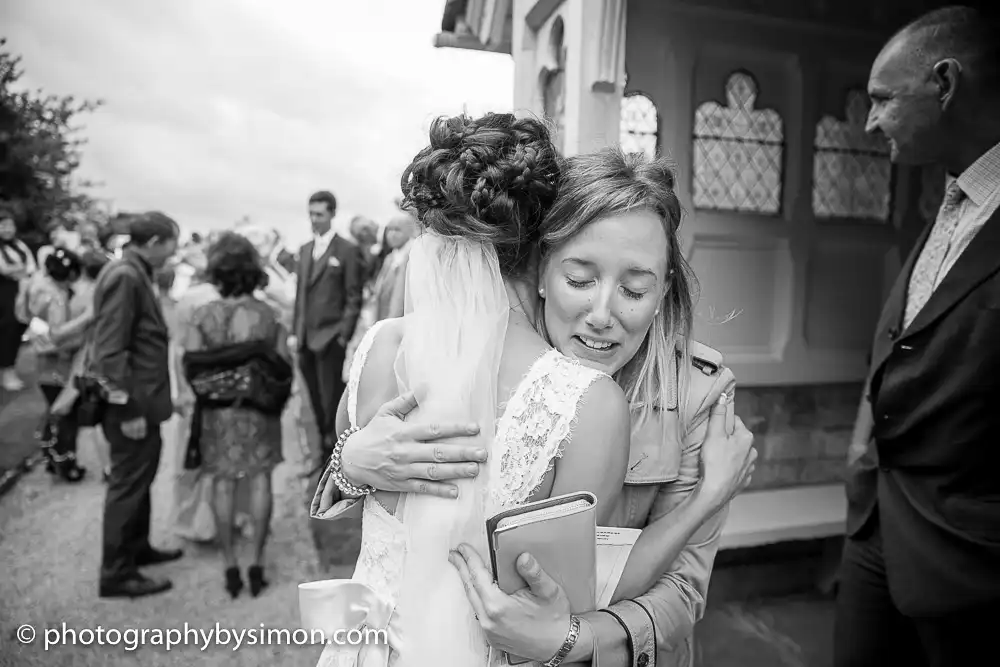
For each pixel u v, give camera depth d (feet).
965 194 5.44
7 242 19.22
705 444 3.53
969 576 4.98
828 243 9.66
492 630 2.73
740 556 9.15
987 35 5.16
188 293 10.02
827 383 9.91
